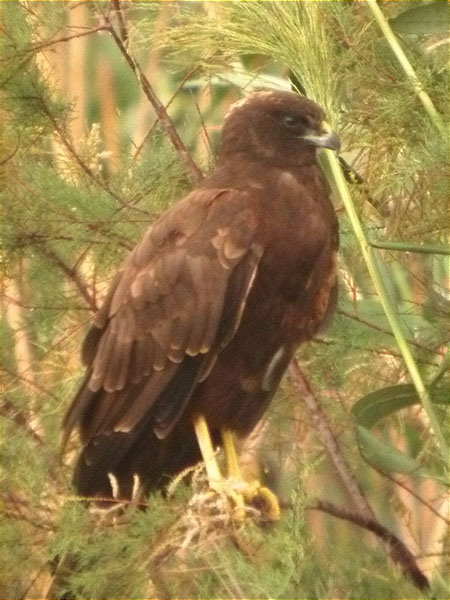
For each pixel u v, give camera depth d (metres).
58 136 10.62
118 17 10.68
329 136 9.84
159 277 9.87
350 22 10.36
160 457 10.03
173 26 10.76
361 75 10.19
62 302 10.37
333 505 9.40
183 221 9.95
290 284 9.92
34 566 8.55
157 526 8.00
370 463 9.75
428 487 11.16
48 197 10.18
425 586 9.30
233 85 11.37
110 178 10.49
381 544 9.39
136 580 8.09
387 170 9.91
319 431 9.98
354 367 10.52
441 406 10.25
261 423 10.89
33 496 8.60
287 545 7.85
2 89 10.30
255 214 9.87
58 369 10.51
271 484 10.78
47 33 10.56
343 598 8.56
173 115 12.05
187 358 9.82
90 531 8.25
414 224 9.92
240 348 9.98
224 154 10.44
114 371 9.90
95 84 12.12
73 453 10.61
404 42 10.52
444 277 10.60
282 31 9.77
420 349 10.36
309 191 10.13
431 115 9.58
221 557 7.77
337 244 10.20
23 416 9.91
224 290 9.74
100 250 10.48
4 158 10.45
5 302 10.84
